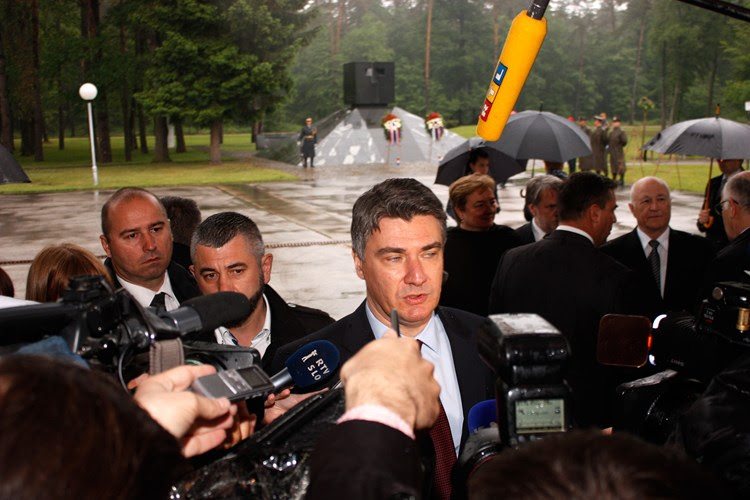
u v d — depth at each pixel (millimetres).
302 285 10281
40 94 42188
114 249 3445
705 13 69125
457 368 2068
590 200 3469
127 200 3443
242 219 2910
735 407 1324
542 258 3480
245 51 38219
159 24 36969
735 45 55438
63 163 39969
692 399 1729
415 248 1965
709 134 6734
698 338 1675
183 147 49812
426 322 2105
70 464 640
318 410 1075
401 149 34031
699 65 71438
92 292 1024
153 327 1046
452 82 97688
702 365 1672
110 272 3656
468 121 96688
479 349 1086
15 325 976
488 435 1137
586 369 3312
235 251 2834
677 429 1458
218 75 37281
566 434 679
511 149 7574
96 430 664
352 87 36500
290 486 963
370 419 896
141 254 3434
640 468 602
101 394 693
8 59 40031
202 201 20859
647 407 1800
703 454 1350
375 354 982
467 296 4602
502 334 989
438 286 2021
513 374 977
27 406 649
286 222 16531
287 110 99875
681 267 4543
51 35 43375
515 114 7988
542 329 998
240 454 980
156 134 39875
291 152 35750
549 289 3406
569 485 597
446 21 97438
